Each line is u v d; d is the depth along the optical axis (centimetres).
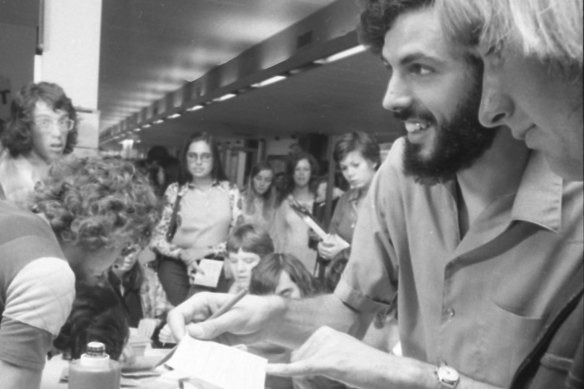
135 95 286
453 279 98
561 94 47
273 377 118
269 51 242
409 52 75
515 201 90
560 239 89
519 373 69
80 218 102
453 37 58
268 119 351
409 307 110
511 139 86
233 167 260
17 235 94
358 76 267
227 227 214
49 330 91
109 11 196
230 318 107
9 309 90
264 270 159
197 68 262
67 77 189
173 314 109
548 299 90
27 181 147
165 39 224
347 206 217
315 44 226
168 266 198
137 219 107
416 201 103
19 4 176
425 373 92
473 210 97
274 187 228
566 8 46
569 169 52
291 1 200
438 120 78
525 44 47
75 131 167
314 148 365
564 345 62
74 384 96
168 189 216
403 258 108
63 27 186
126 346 129
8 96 180
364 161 218
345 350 93
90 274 113
